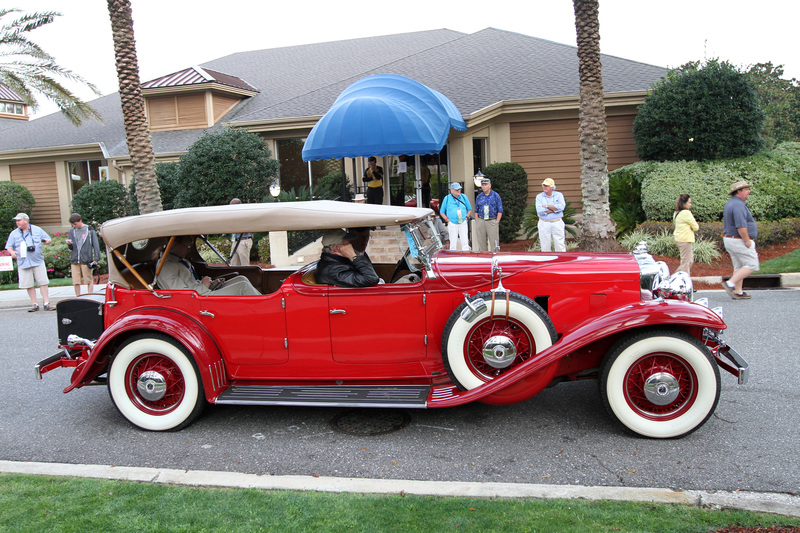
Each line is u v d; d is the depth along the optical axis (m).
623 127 15.41
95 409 5.41
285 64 23.38
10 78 15.58
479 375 4.44
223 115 20.17
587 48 10.92
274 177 16.05
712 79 13.20
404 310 4.61
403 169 16.53
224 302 4.79
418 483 3.57
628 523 3.01
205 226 4.64
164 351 4.71
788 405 4.70
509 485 3.49
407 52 21.69
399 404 4.33
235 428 4.81
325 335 4.69
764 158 13.34
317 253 9.79
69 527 3.14
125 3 12.00
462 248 12.02
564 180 15.73
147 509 3.33
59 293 12.55
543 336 4.32
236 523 3.14
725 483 3.52
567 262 4.71
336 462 4.07
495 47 19.50
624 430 4.36
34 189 21.94
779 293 9.01
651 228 12.50
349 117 12.91
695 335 4.33
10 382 6.31
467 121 14.50
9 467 4.05
